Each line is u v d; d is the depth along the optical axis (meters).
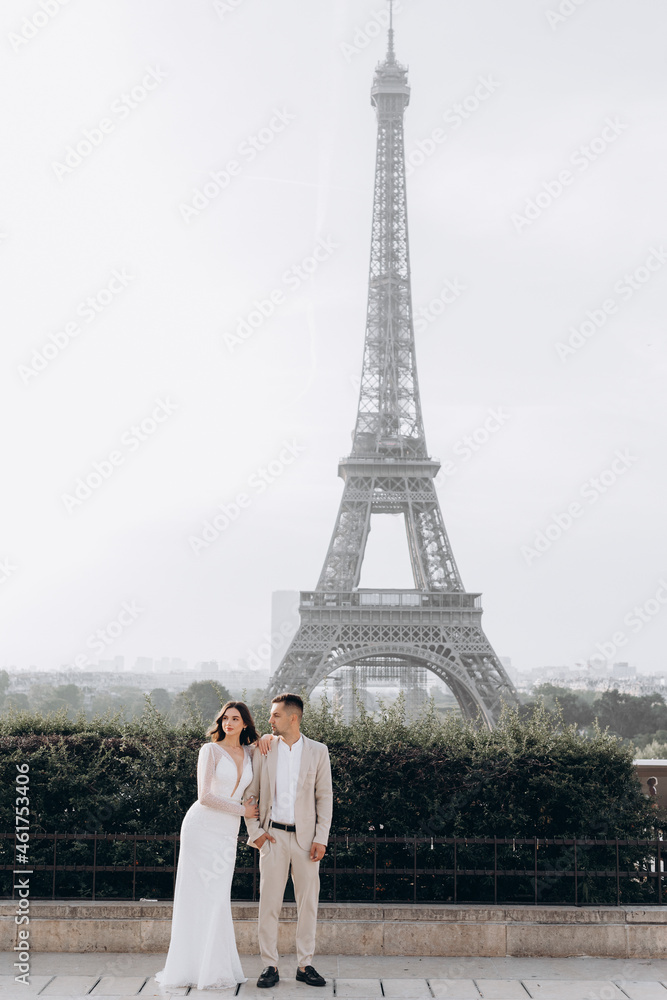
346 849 17.34
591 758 17.95
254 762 15.27
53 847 17.55
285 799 15.01
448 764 17.78
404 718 19.25
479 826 17.42
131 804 18.06
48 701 181.50
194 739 18.39
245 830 17.48
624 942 16.19
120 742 18.55
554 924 16.23
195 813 14.84
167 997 13.85
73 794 17.69
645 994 14.24
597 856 17.53
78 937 16.17
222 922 14.51
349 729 18.81
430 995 14.11
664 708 172.12
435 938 16.19
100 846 17.67
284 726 15.20
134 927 16.19
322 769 15.20
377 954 16.12
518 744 18.09
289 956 16.17
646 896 17.64
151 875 17.67
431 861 17.48
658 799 21.03
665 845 17.00
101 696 195.00
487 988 14.45
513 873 16.77
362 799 17.33
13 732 19.34
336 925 16.20
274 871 14.80
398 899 17.53
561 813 17.77
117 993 14.02
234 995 14.00
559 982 14.76
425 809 17.48
